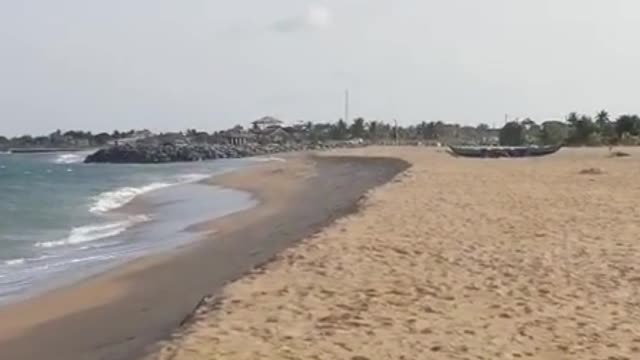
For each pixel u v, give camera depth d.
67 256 17.42
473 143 129.75
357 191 34.44
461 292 10.27
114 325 10.22
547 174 38.91
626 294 10.20
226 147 134.75
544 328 8.52
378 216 18.62
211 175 61.44
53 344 9.41
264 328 8.34
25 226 24.36
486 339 8.06
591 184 30.78
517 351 7.63
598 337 8.17
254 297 9.81
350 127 178.25
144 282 13.40
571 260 12.66
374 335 8.13
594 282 10.95
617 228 16.56
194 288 12.52
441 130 170.38
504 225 17.03
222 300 9.66
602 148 94.44
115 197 37.81
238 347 7.60
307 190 38.78
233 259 15.50
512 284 10.80
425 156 75.00
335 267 11.87
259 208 28.94
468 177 36.56
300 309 9.21
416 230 16.05
